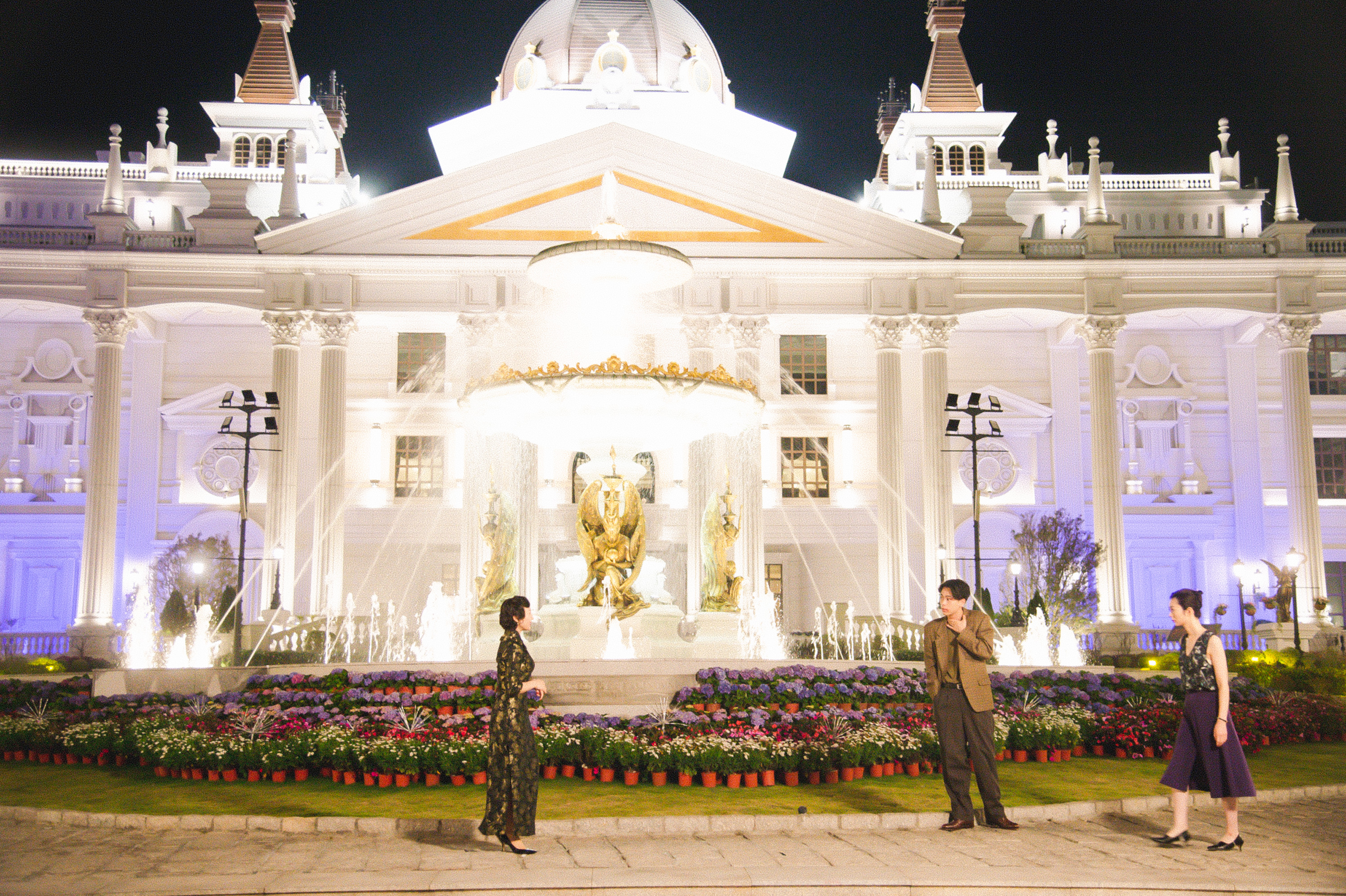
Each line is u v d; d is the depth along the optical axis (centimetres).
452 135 4903
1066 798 1220
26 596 4378
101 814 1096
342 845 990
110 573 3797
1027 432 4547
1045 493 4519
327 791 1232
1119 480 3969
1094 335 4009
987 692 1077
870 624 3856
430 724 1427
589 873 865
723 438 3794
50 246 3916
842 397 4491
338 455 3838
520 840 995
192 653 3300
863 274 3975
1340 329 4731
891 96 5500
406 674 1844
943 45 5050
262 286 3922
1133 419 4672
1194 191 4709
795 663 2050
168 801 1175
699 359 3888
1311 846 1009
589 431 2102
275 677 1878
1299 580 3962
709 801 1171
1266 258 4069
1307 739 1848
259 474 4384
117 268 3900
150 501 4353
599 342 3966
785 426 4456
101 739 1461
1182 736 1018
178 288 3912
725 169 3925
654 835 1049
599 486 2255
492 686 1827
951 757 1068
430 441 4419
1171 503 4600
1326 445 4728
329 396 3850
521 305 3881
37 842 1013
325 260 3894
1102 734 1586
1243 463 4622
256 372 4466
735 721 1418
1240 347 4684
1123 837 1045
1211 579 4578
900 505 3903
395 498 4378
